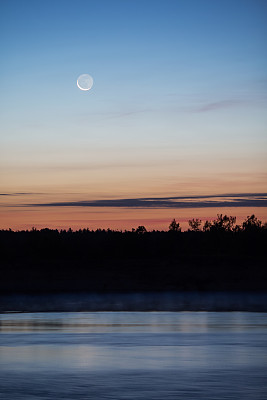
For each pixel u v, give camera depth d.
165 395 29.44
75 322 76.69
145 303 129.88
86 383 32.62
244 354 44.25
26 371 36.69
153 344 51.00
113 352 45.69
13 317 87.44
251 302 132.62
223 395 29.41
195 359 41.69
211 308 110.44
